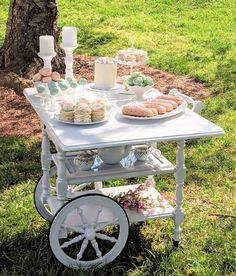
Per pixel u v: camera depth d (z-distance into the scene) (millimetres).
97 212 2646
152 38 7355
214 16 8586
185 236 2984
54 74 2965
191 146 4219
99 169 2730
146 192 3064
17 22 5445
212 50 6824
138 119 2711
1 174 3643
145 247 2861
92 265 2654
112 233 2961
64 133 2537
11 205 3232
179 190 2822
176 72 6008
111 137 2502
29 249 2807
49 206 3072
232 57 6508
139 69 6070
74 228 2617
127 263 2734
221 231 3031
